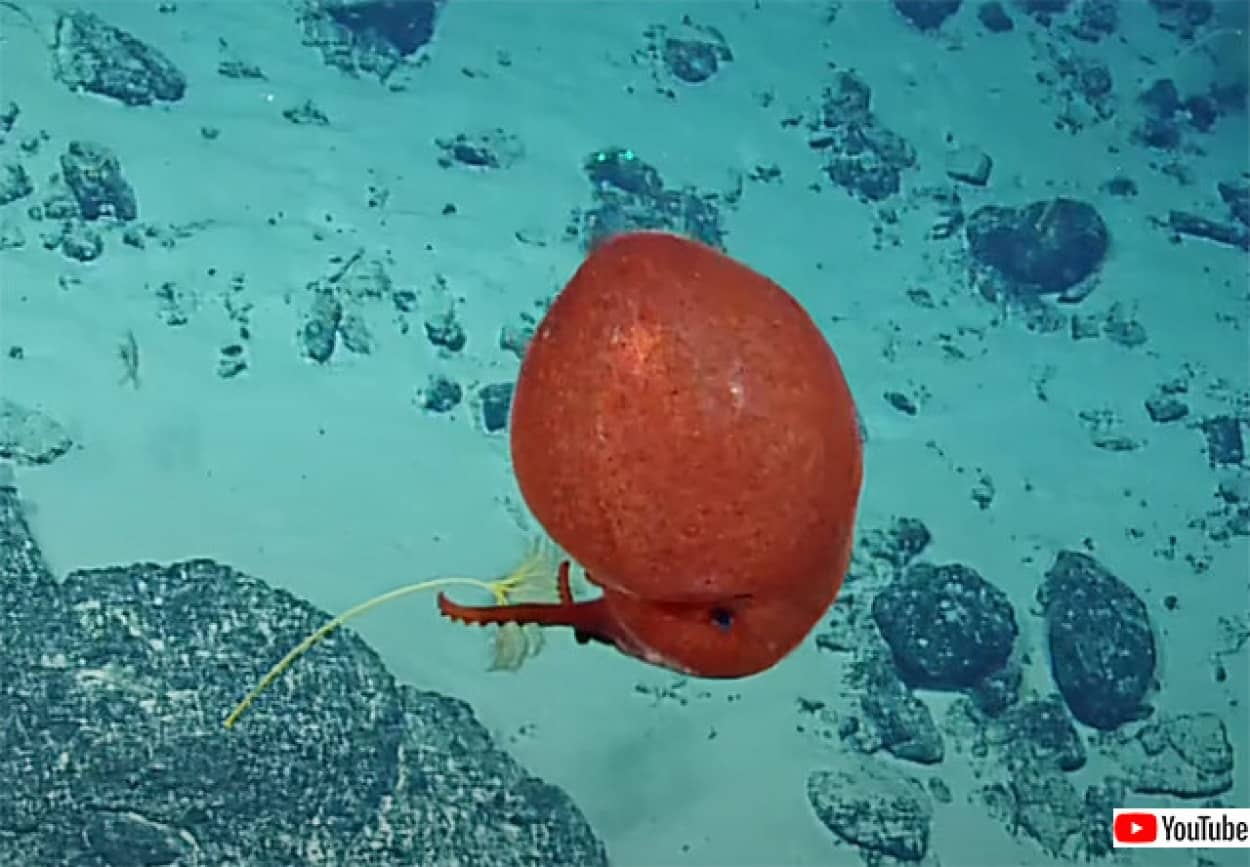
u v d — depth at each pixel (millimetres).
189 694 4078
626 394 1117
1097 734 5016
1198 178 6762
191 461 4641
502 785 4234
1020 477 5547
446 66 5996
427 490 4801
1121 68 7055
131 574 4273
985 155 6469
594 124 6012
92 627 4129
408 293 5258
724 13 6641
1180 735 5043
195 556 4414
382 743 4176
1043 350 5969
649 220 5758
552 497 1172
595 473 1132
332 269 5227
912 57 6809
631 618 1231
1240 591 5441
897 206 6227
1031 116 6750
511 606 1294
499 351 5211
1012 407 5758
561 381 1147
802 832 4465
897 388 5688
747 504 1120
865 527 5219
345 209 5434
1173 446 5801
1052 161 6625
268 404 4852
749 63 6477
